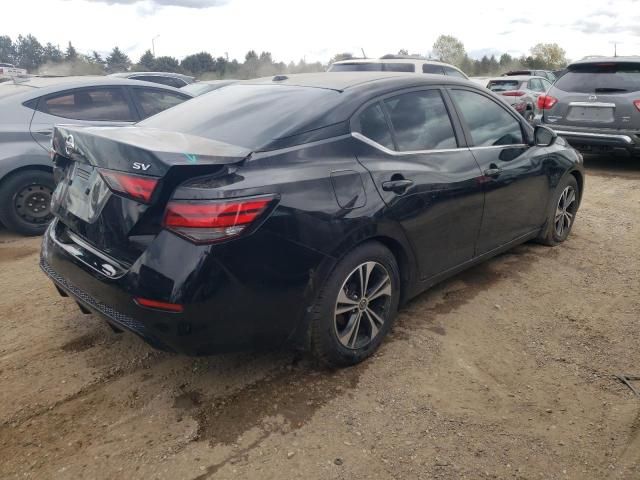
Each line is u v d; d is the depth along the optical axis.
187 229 2.33
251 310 2.51
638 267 4.58
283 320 2.64
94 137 2.55
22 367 3.06
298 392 2.84
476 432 2.58
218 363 3.10
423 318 3.63
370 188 2.89
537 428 2.62
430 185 3.25
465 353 3.24
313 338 2.83
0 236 5.48
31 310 3.75
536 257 4.75
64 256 2.83
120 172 2.42
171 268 2.35
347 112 3.01
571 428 2.63
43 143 5.39
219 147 2.59
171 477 2.29
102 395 2.82
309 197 2.61
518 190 4.15
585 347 3.34
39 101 5.52
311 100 3.06
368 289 3.05
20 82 5.98
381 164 3.03
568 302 3.93
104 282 2.53
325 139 2.85
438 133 3.52
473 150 3.72
